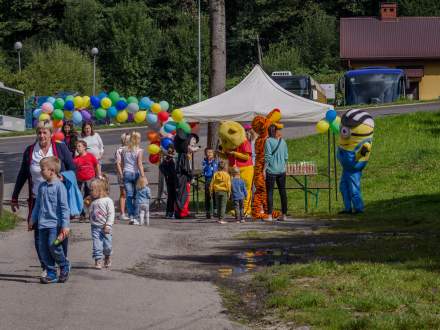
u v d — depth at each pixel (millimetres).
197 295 12312
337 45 102375
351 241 18062
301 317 10664
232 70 102312
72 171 13297
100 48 96062
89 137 23859
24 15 99562
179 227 21766
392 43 98625
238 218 23312
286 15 103188
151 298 12016
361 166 24672
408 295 11555
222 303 11859
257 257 16078
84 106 26828
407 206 25656
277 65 95000
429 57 97250
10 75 77938
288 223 22703
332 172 32750
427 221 21562
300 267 13992
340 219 23391
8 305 11422
